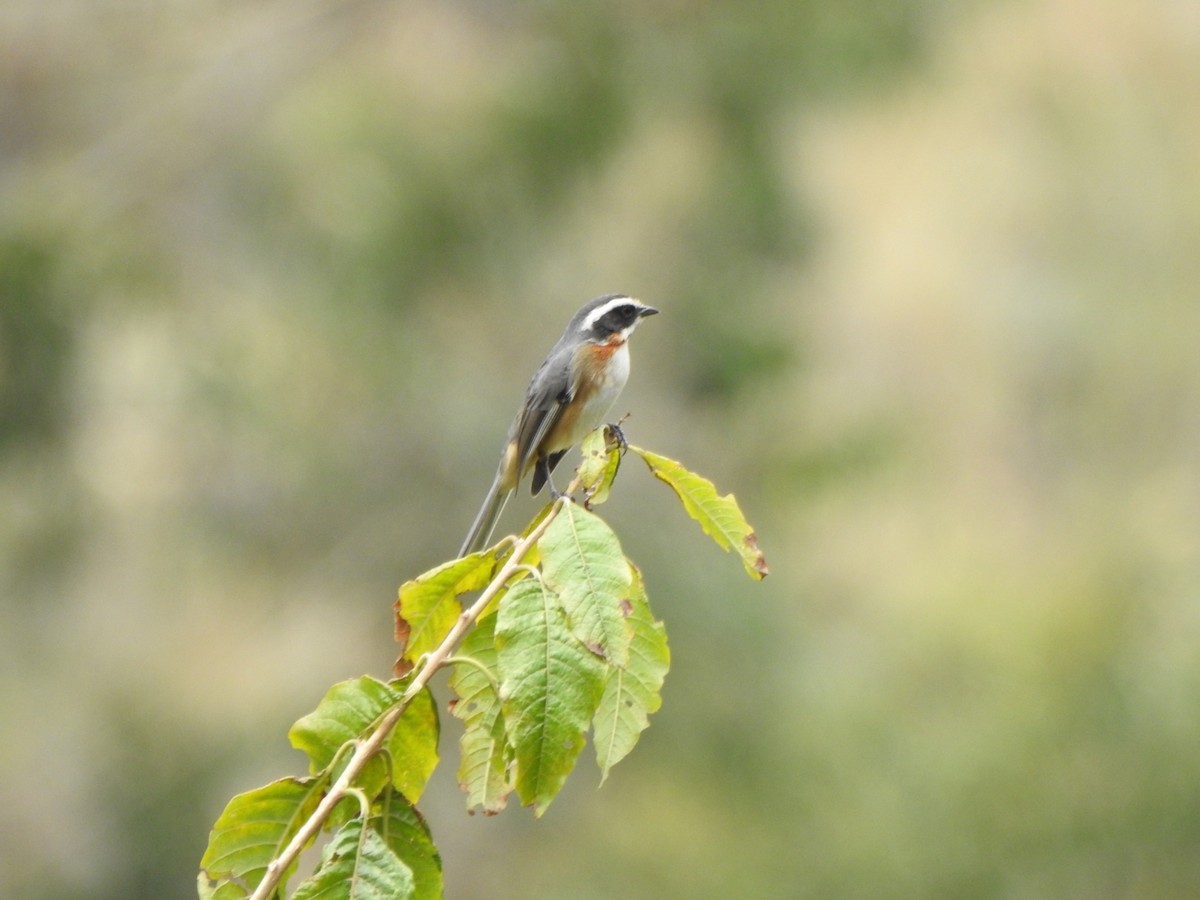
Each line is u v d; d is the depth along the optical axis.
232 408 16.55
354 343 16.28
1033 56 27.36
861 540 18.12
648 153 16.61
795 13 15.80
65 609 17.36
